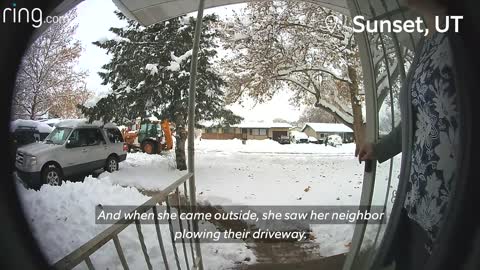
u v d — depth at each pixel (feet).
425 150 5.28
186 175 13.07
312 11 51.96
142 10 17.02
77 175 37.81
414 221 5.57
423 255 5.24
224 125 52.37
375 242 8.31
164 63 47.19
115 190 23.15
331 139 117.70
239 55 57.82
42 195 17.34
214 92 49.32
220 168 49.62
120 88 47.37
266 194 30.07
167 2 16.75
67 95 60.80
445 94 4.96
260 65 55.57
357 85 54.08
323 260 15.21
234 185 34.91
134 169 45.91
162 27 46.34
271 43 53.93
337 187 33.35
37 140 43.34
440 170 5.03
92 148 40.19
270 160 62.59
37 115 57.72
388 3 9.16
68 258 5.99
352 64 51.70
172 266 13.60
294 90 65.62
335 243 17.22
